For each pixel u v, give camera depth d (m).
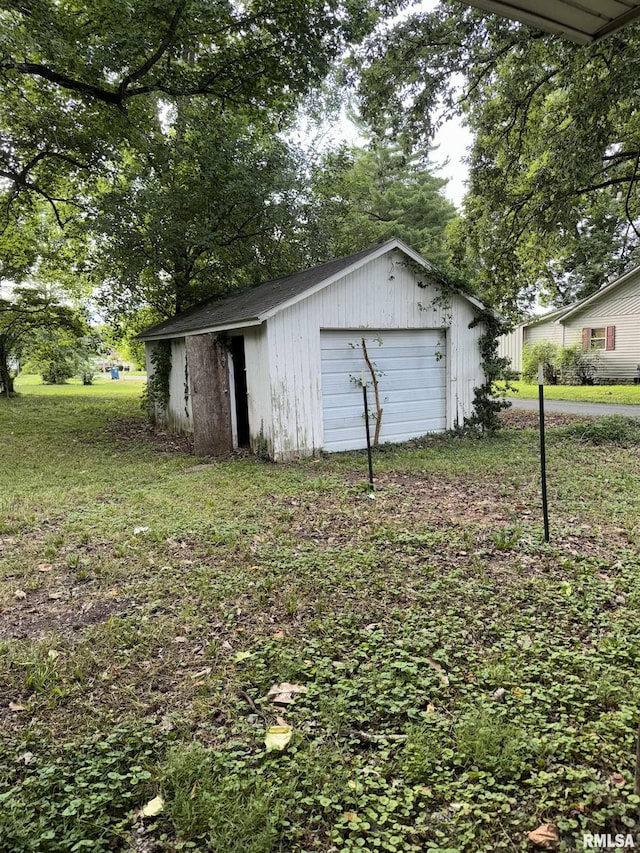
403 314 9.52
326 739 2.22
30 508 5.83
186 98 12.90
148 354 14.25
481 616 3.22
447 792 1.90
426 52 9.93
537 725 2.22
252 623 3.24
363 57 10.26
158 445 10.49
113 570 4.07
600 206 14.63
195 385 9.20
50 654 2.90
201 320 10.46
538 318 23.72
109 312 16.00
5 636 3.15
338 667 2.71
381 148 25.53
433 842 1.71
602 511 5.18
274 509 5.63
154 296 15.43
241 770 2.02
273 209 13.94
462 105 11.24
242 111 12.46
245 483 6.84
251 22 10.22
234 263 14.76
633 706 2.32
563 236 12.19
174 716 2.38
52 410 16.59
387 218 25.81
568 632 3.02
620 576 3.72
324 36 10.29
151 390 13.13
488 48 9.88
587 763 2.01
